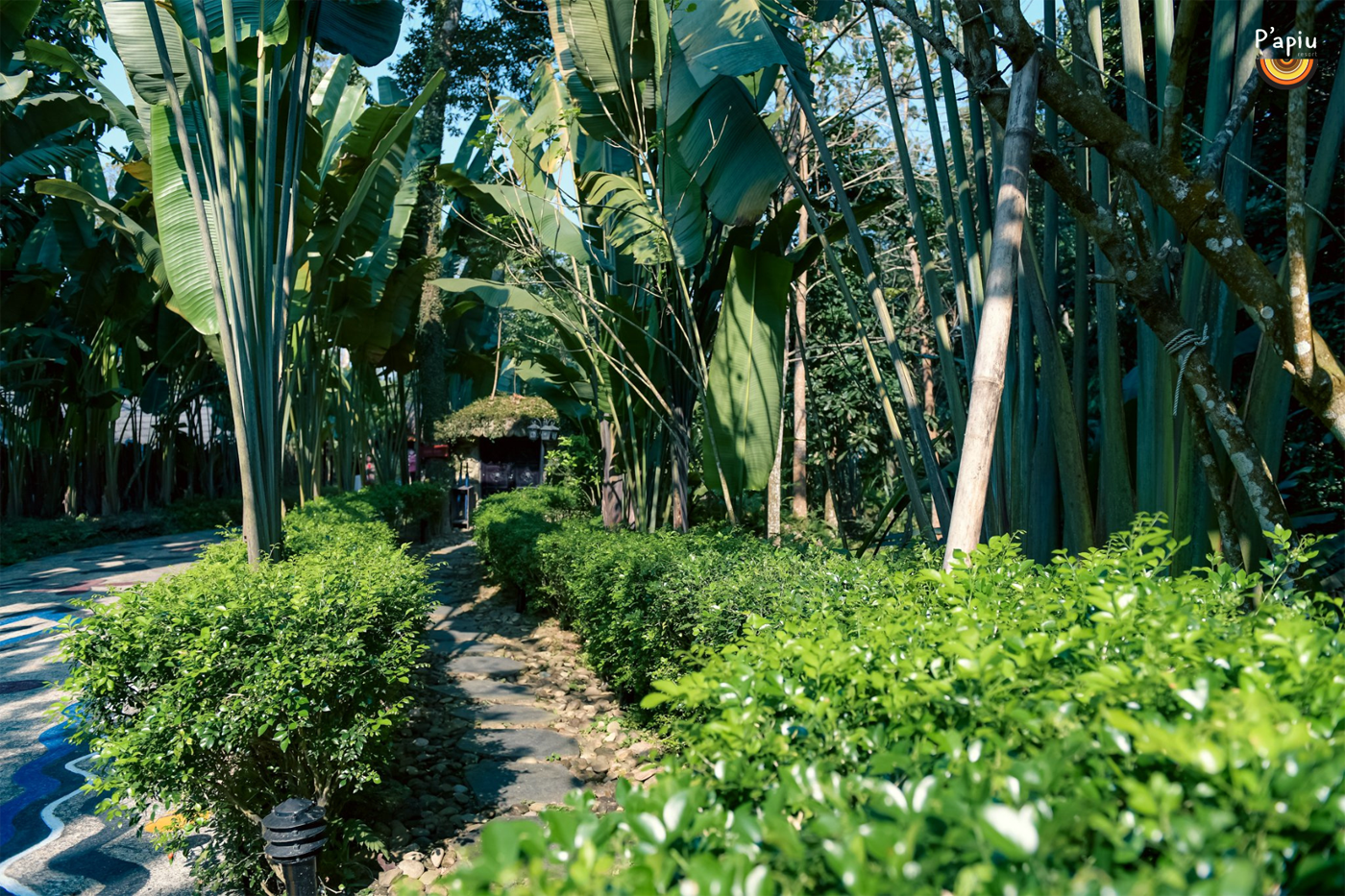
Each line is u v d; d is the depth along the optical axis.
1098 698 1.21
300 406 10.30
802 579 3.53
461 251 13.76
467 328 17.02
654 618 4.48
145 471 19.23
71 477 16.75
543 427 17.39
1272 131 5.23
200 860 3.20
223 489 23.23
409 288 12.07
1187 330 2.77
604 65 6.23
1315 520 4.29
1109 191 3.44
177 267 5.76
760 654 1.72
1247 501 2.94
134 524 16.75
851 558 3.92
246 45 5.77
